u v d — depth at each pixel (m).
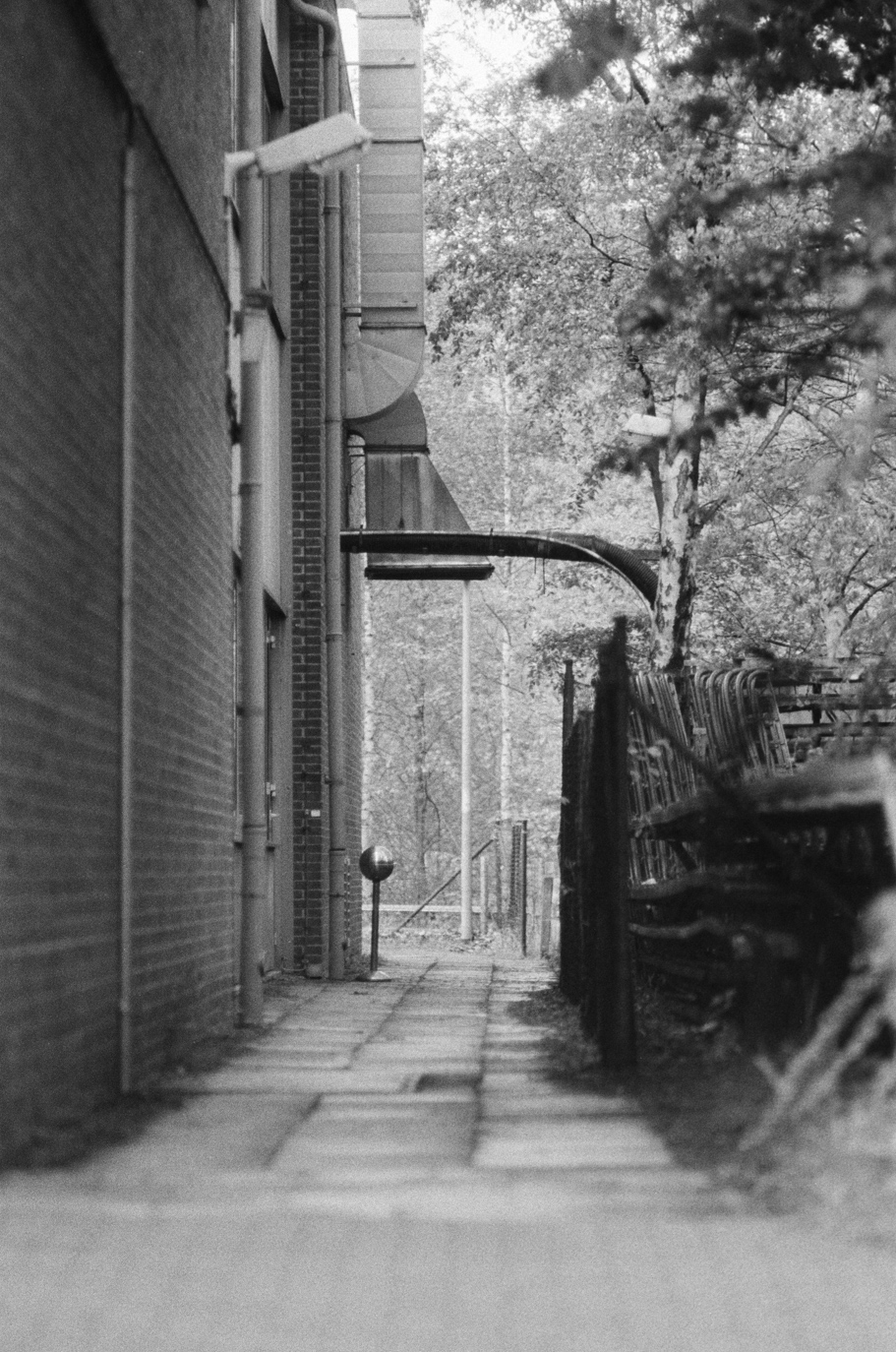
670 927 12.60
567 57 11.12
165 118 11.30
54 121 8.05
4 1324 4.43
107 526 9.12
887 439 18.08
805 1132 6.60
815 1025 9.53
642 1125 7.77
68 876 8.15
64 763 8.09
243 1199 5.98
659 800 14.30
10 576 7.17
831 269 9.84
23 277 7.44
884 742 12.12
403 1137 7.46
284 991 16.89
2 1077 6.98
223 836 13.54
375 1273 4.95
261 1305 4.63
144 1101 8.65
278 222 19.39
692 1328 4.44
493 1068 10.18
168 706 10.91
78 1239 5.34
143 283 10.16
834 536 20.64
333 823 19.34
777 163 17.98
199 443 12.38
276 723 19.30
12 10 7.30
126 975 9.24
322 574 19.58
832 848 10.09
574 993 14.49
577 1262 5.08
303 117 19.91
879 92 11.51
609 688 9.77
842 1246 5.29
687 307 10.98
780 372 11.41
